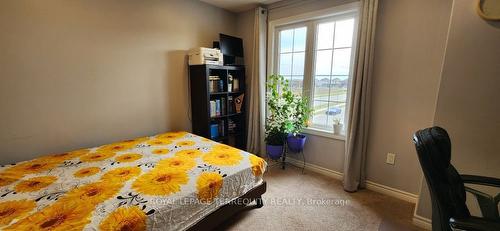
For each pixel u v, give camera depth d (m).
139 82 2.59
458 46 1.50
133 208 1.21
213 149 2.17
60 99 2.07
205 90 2.83
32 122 1.95
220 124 3.24
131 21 2.43
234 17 3.52
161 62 2.74
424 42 1.97
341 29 2.55
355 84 2.29
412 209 2.06
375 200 2.22
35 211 1.17
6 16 1.74
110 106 2.39
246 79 3.50
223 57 3.12
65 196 1.31
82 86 2.18
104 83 2.32
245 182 1.80
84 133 2.25
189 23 2.95
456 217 0.97
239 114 3.43
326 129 2.83
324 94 2.80
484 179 1.27
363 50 2.20
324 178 2.73
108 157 1.92
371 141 2.39
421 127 2.07
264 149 3.34
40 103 1.97
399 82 2.14
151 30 2.60
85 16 2.12
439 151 1.01
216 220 1.58
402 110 2.16
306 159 3.02
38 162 1.80
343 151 2.65
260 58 3.13
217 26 3.28
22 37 1.83
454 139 1.58
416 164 2.13
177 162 1.83
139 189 1.40
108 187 1.41
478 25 1.43
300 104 2.78
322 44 2.73
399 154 2.22
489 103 1.44
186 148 2.19
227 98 3.22
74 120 2.17
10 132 1.86
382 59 2.21
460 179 1.22
